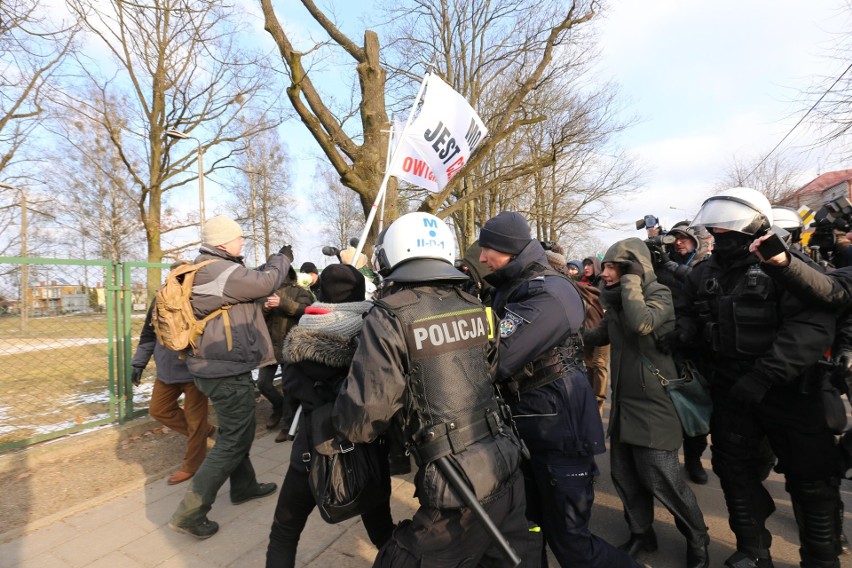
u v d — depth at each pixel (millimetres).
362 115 5988
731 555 2303
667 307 2264
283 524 1919
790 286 1778
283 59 5348
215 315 2645
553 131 15102
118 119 14984
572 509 1903
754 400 1945
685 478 3430
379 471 1700
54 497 3133
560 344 1918
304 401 1768
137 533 2697
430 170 4387
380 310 1477
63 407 4879
